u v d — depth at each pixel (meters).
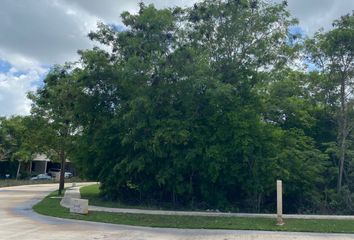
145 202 26.02
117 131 25.88
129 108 25.06
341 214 25.66
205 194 24.95
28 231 15.42
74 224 17.62
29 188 44.97
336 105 29.22
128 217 19.47
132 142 24.06
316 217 19.97
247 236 15.05
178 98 24.33
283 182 25.98
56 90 31.58
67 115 32.09
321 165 26.70
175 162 23.41
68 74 31.31
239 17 25.33
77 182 61.25
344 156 28.11
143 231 16.02
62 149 35.53
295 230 16.33
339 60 27.86
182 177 24.31
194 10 25.28
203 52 24.73
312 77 29.80
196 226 17.16
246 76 25.53
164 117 23.75
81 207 20.20
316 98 29.94
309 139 27.52
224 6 25.06
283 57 26.53
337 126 29.56
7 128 58.75
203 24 25.53
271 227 16.91
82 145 27.78
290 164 25.67
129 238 14.18
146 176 25.55
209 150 22.91
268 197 27.11
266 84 27.05
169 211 22.12
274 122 28.22
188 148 23.77
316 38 28.23
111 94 27.23
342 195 26.59
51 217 19.69
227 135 23.58
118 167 24.77
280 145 25.69
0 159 60.22
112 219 18.81
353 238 14.82
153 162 24.56
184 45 23.80
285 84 27.66
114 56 26.83
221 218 19.38
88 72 26.98
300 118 28.02
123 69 24.78
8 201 28.45
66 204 24.95
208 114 24.66
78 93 27.89
